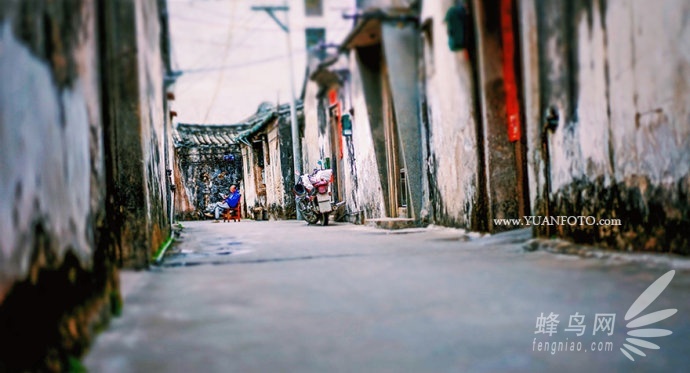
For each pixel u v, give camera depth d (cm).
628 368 224
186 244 768
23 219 213
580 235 530
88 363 225
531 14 590
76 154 305
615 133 477
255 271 460
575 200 537
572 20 526
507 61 691
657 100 426
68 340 232
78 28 321
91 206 350
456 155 787
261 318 294
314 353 236
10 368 186
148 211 535
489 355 233
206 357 231
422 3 809
